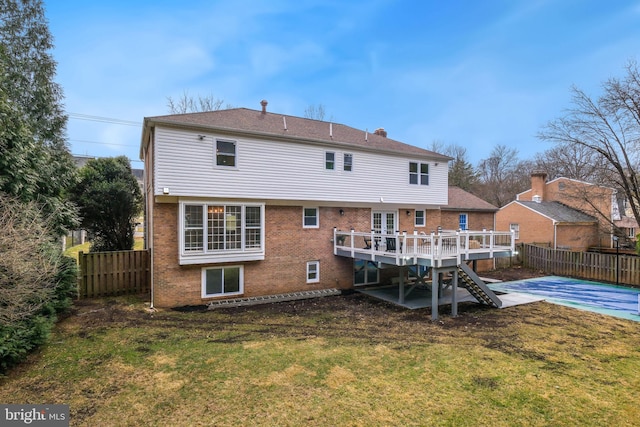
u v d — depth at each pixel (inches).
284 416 186.2
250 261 486.6
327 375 240.7
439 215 700.0
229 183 454.3
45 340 278.5
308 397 208.4
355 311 435.5
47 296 283.7
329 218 562.6
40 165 404.5
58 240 438.0
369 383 228.7
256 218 483.2
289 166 503.8
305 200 520.7
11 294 221.6
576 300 506.6
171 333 332.5
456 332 349.1
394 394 213.5
